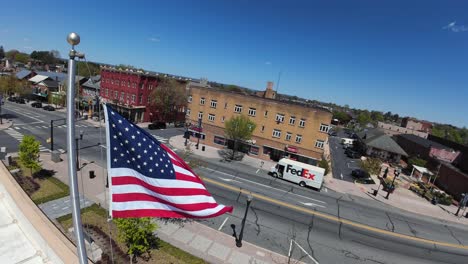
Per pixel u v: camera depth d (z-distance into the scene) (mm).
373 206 30188
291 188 31688
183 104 67625
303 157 41656
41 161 27500
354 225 24109
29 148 22422
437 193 36875
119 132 6207
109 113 6078
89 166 28469
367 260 18750
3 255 6551
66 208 18875
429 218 29219
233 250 17078
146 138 6793
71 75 3975
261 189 29453
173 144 44875
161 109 62062
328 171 41188
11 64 109062
